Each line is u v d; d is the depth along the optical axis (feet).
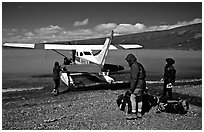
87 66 31.55
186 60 92.32
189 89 30.40
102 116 20.26
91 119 19.52
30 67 71.97
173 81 21.42
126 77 42.27
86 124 18.42
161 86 33.17
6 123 18.60
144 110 21.59
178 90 29.60
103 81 35.73
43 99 26.07
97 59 33.47
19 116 20.24
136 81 18.88
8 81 40.57
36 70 62.75
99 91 30.19
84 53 36.99
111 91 30.17
